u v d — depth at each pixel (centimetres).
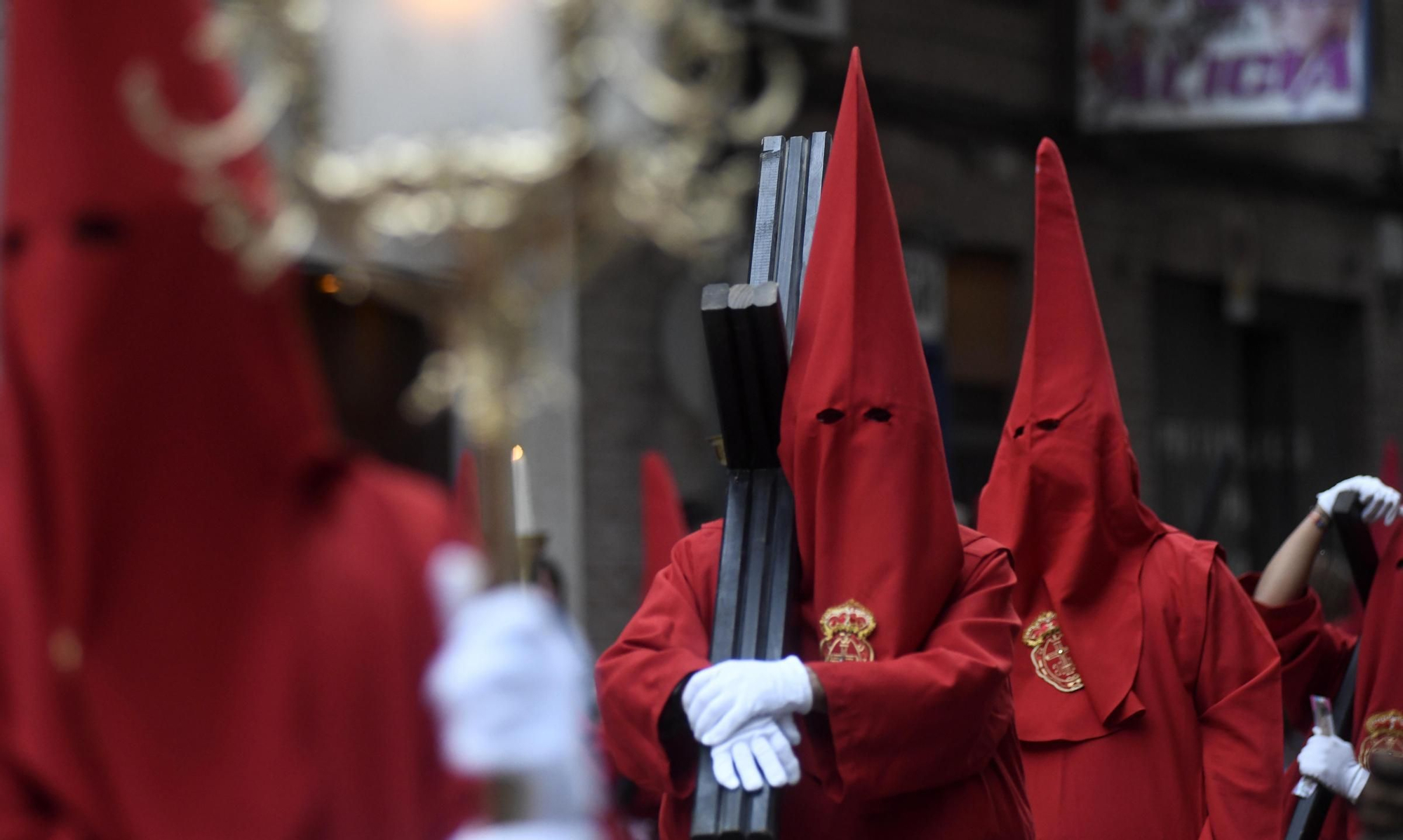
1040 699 1752
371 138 679
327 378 1224
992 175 4541
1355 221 5856
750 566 1348
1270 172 5506
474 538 800
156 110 704
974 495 4534
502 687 721
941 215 4412
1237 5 4594
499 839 711
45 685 712
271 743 719
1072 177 4859
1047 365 1794
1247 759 1662
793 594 1348
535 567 1580
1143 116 4672
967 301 4541
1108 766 1703
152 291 714
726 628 1326
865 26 4259
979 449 4556
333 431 1182
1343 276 5812
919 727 1261
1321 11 4550
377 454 1264
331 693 729
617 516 3488
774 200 1508
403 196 673
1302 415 5800
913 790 1285
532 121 673
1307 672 1950
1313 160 5666
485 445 720
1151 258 5106
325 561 742
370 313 1242
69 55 712
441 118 672
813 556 1361
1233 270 5341
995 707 1346
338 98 686
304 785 717
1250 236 5406
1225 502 5481
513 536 732
